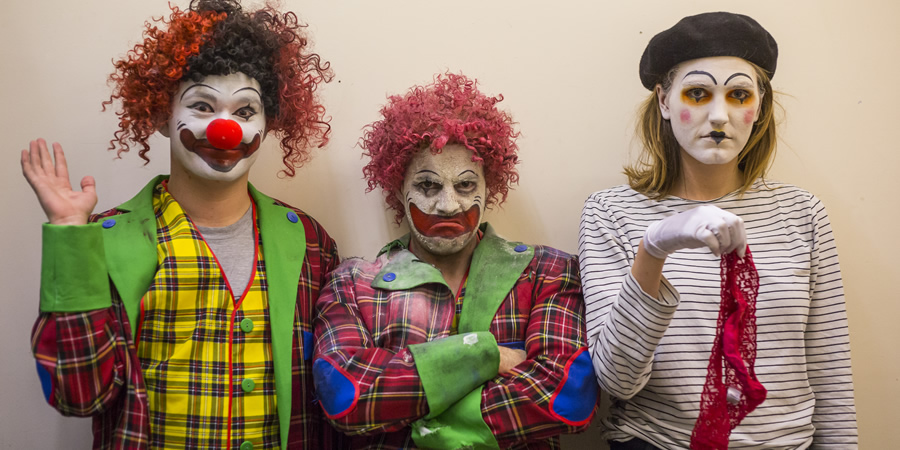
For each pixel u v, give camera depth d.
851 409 1.42
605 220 1.57
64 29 1.77
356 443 1.43
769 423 1.39
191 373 1.38
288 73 1.56
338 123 1.84
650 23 1.87
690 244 1.23
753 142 1.55
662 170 1.57
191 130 1.42
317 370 1.40
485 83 1.86
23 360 1.74
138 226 1.44
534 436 1.35
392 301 1.51
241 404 1.40
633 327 1.32
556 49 1.87
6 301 1.74
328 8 1.83
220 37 1.44
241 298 1.44
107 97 1.78
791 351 1.42
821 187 1.86
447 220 1.52
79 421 1.75
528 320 1.50
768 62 1.51
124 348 1.32
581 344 1.45
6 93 1.75
